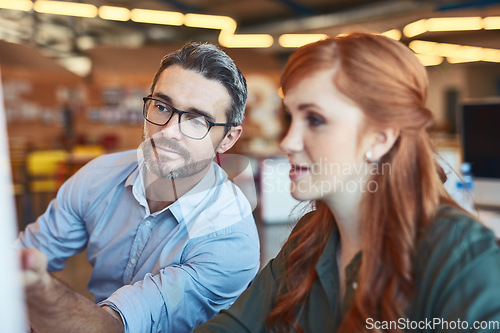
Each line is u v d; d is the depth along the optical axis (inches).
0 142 15.1
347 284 28.0
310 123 26.4
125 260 44.2
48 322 27.8
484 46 552.1
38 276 24.6
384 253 26.0
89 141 378.0
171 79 40.4
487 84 688.4
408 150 26.1
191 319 40.5
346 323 26.1
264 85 138.6
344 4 416.5
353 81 24.9
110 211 45.5
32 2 332.5
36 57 422.9
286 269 32.8
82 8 349.7
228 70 41.4
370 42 25.8
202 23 402.6
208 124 40.6
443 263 24.6
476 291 23.5
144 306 36.8
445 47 540.7
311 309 30.1
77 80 432.5
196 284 40.1
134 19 374.9
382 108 25.0
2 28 417.1
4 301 14.8
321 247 31.3
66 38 472.7
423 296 25.1
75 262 48.0
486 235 24.9
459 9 364.8
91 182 46.8
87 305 30.1
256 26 462.3
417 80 26.0
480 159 83.0
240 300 34.5
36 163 185.6
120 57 437.1
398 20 387.2
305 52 26.4
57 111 424.8
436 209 26.1
